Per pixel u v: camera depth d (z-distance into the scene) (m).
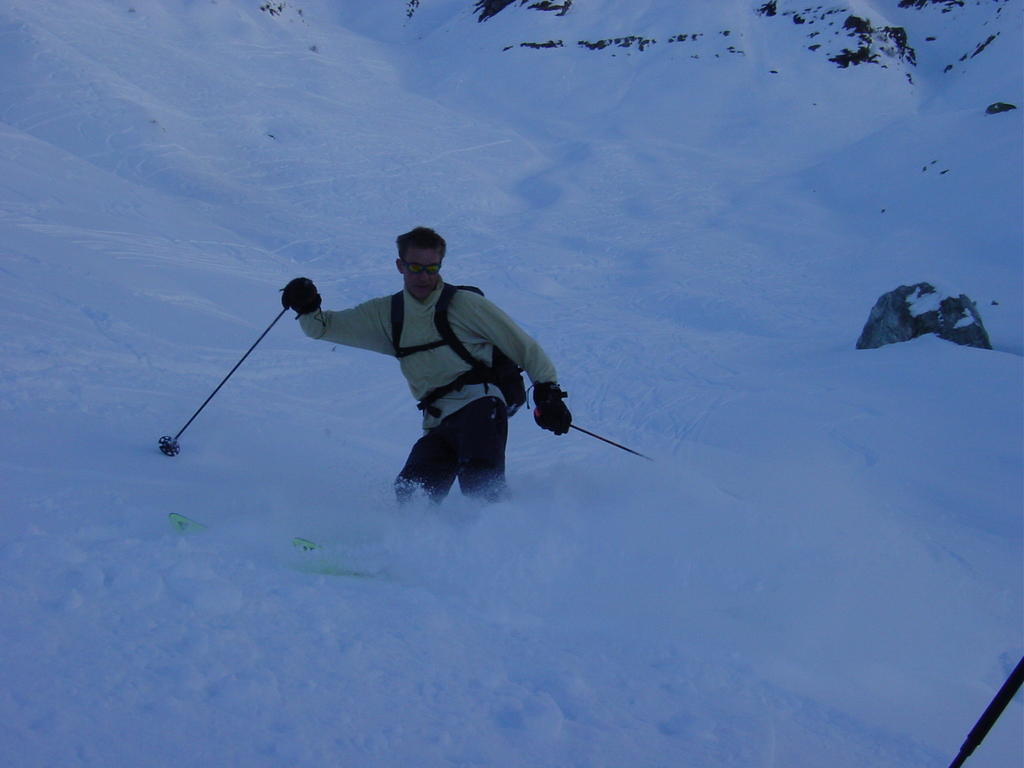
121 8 41.06
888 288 22.48
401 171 31.97
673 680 2.41
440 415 3.98
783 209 30.30
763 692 2.49
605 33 51.09
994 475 8.71
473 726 1.94
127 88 30.72
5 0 35.44
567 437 8.36
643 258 24.66
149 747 1.63
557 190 32.84
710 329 18.12
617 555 3.58
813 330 18.36
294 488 4.21
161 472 4.17
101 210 17.86
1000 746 2.70
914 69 50.06
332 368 9.39
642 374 13.05
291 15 52.47
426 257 3.80
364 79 45.00
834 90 46.09
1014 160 29.86
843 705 2.67
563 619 2.86
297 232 23.75
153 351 8.21
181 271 13.28
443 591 2.99
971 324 14.38
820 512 6.18
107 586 2.29
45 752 1.54
